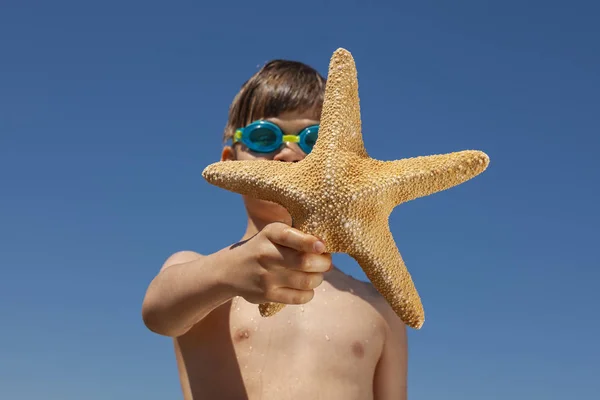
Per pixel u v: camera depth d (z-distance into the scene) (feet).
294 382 2.81
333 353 2.92
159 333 2.75
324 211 2.05
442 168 2.06
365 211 2.07
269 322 2.92
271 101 3.20
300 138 3.16
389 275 2.07
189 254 3.19
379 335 3.09
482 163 2.06
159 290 2.64
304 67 3.49
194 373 2.89
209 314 2.97
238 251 2.29
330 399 2.82
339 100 2.14
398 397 3.09
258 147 3.14
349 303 3.10
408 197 2.12
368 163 2.12
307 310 3.00
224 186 2.18
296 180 2.10
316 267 2.05
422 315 2.10
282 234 2.05
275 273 2.14
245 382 2.81
